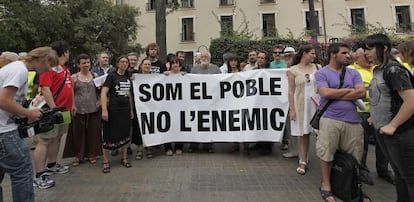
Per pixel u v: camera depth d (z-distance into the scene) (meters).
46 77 5.00
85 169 5.91
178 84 6.72
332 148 4.20
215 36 34.44
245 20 31.48
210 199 4.39
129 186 4.95
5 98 3.13
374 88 3.60
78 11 30.08
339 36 32.72
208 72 7.13
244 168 5.78
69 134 6.25
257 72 6.49
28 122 3.41
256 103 6.43
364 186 4.81
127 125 5.88
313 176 5.30
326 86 4.20
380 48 3.55
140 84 6.63
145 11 35.22
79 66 6.31
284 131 6.67
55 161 5.73
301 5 33.50
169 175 5.43
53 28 27.36
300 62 5.65
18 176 3.36
